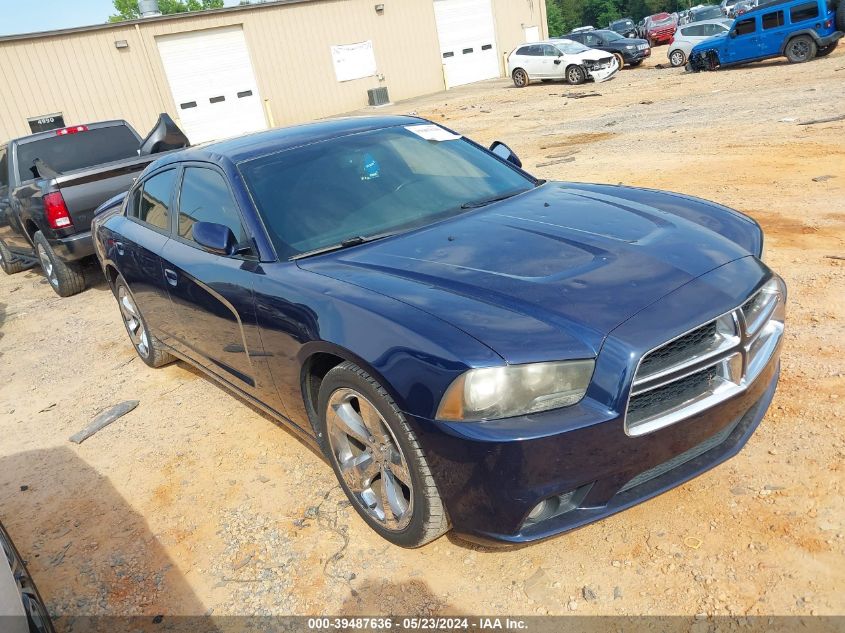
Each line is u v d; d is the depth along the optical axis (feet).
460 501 7.82
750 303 8.49
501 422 7.27
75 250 23.53
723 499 9.07
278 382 10.48
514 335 7.48
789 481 9.13
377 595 8.63
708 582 7.86
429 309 8.09
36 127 75.36
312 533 10.00
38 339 21.97
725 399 7.94
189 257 12.31
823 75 50.55
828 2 59.21
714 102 46.62
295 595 8.87
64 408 16.22
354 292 8.89
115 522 11.18
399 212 11.24
